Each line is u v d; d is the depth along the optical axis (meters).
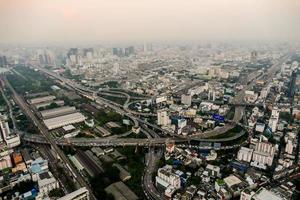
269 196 195.38
